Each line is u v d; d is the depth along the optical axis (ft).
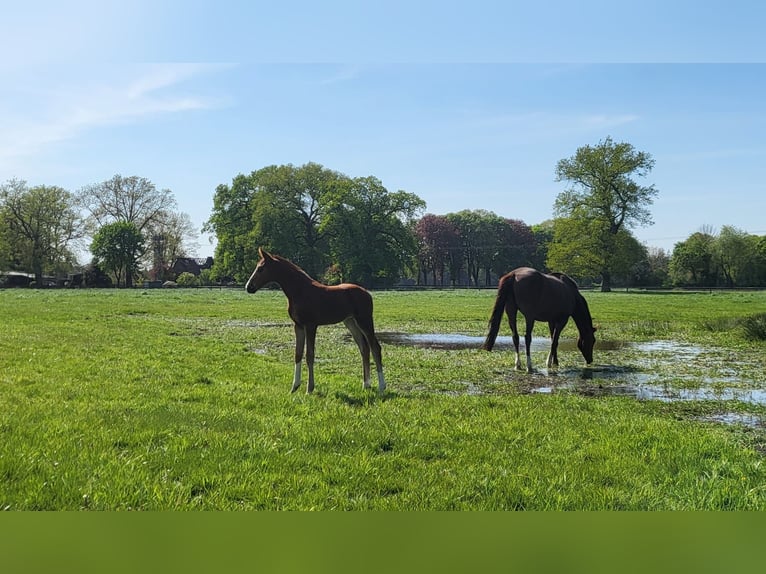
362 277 245.86
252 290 32.63
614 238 217.36
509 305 42.83
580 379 38.81
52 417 23.31
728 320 76.23
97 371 35.40
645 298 168.66
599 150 218.18
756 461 19.83
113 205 265.34
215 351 47.44
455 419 25.23
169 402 27.27
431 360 45.75
